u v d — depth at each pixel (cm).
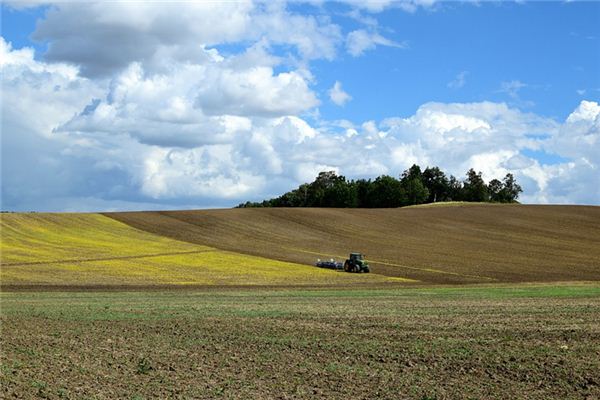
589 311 3166
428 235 8788
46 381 1574
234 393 1483
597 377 1648
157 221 8656
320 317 2908
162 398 1430
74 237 7388
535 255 7638
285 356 1938
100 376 1641
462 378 1650
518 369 1745
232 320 2792
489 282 5841
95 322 2705
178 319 2820
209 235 8069
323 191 16788
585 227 9475
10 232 7338
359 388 1541
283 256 7056
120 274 5472
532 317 2905
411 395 1482
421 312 3138
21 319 2775
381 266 6706
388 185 15100
